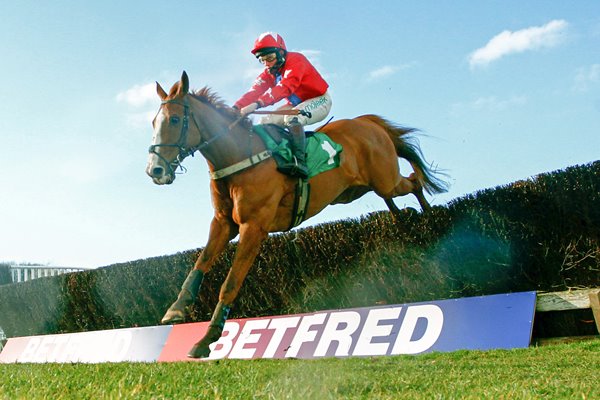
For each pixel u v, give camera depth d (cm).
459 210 559
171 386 362
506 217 533
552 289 515
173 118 462
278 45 526
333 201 580
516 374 368
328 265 645
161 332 741
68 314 988
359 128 564
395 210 598
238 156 475
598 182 488
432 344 507
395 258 597
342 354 552
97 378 421
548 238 515
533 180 523
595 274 495
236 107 500
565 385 321
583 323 507
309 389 324
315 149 517
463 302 516
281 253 679
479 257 550
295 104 536
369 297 619
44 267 1636
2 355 995
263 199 477
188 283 467
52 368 545
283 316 632
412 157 610
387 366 436
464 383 341
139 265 848
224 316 451
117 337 795
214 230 493
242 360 584
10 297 1104
